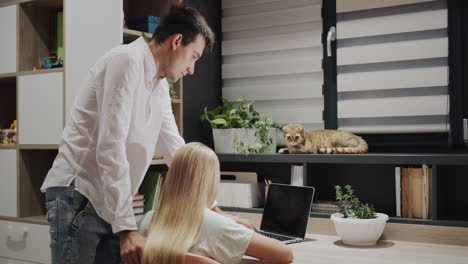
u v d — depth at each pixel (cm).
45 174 281
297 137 265
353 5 281
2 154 276
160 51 169
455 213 247
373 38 279
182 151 158
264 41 311
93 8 244
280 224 233
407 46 268
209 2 314
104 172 151
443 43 260
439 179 235
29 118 264
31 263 262
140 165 176
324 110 293
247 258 179
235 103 321
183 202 151
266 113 310
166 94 197
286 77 306
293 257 180
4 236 273
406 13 269
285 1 304
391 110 273
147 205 259
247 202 269
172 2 286
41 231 257
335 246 211
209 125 313
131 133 168
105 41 240
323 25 293
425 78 264
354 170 271
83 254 165
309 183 262
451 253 199
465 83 257
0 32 278
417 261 184
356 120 285
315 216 247
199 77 304
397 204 239
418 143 270
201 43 173
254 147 275
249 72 316
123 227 150
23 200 270
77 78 247
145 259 145
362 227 209
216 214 158
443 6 261
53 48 282
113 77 154
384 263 181
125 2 300
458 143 258
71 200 165
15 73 270
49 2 269
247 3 316
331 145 266
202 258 140
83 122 165
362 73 280
